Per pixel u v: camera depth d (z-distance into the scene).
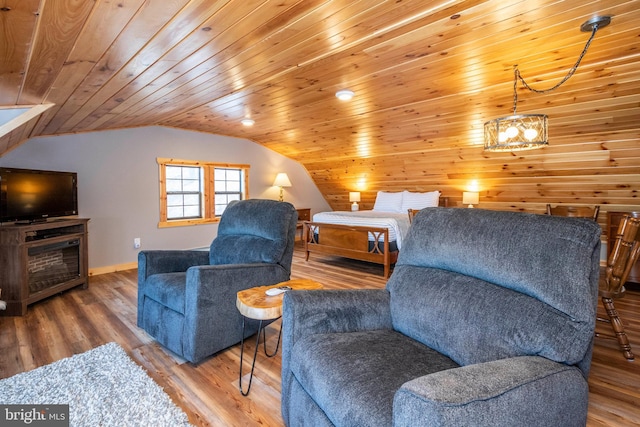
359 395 1.04
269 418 1.63
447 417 0.73
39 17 1.11
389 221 4.46
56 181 3.56
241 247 2.56
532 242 1.21
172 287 2.27
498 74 2.51
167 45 1.68
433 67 2.39
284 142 5.73
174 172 5.21
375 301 1.60
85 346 2.33
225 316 2.20
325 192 7.45
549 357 1.02
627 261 2.17
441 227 1.54
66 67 1.70
